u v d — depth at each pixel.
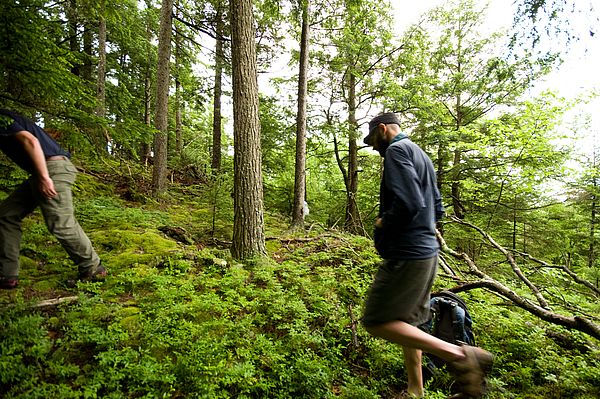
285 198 12.22
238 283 3.56
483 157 9.80
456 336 2.61
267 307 3.23
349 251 5.40
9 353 2.00
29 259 3.41
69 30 9.05
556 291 4.69
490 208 10.60
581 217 11.88
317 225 8.28
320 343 2.88
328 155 12.81
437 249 1.99
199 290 3.40
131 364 2.13
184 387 2.11
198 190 8.91
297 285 3.78
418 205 1.83
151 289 3.26
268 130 11.00
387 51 10.38
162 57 7.61
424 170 2.03
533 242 10.20
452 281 4.51
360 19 9.65
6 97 3.48
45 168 2.72
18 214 2.83
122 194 7.21
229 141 16.97
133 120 4.54
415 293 1.91
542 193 9.98
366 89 10.98
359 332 3.11
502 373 2.82
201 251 4.35
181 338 2.49
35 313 2.51
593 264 11.27
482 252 9.02
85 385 1.97
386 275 1.93
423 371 2.75
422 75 10.32
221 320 2.81
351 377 2.55
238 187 4.42
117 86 11.58
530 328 3.54
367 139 2.37
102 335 2.33
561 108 7.13
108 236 4.44
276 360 2.49
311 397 2.29
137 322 2.64
